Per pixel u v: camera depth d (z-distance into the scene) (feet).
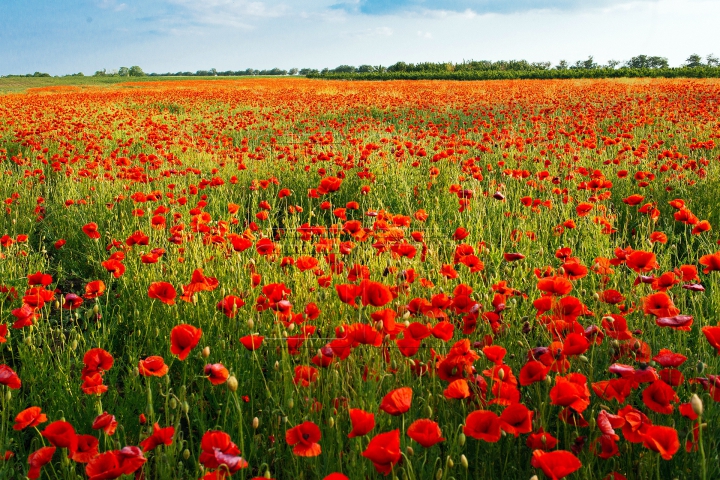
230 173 26.45
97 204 20.53
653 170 22.31
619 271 11.57
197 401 8.45
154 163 24.59
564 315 7.88
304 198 22.21
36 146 30.60
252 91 91.86
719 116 38.83
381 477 6.45
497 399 6.21
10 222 18.90
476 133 37.04
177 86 135.64
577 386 5.81
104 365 7.20
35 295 9.05
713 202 17.89
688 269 8.66
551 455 4.79
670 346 9.02
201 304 11.17
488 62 258.37
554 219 16.46
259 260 13.19
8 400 6.82
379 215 14.52
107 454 5.17
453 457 6.57
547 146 28.73
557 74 167.63
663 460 6.51
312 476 6.81
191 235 14.65
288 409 7.23
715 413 6.75
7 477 6.42
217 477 5.05
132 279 13.39
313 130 42.37
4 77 293.84
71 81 224.53
